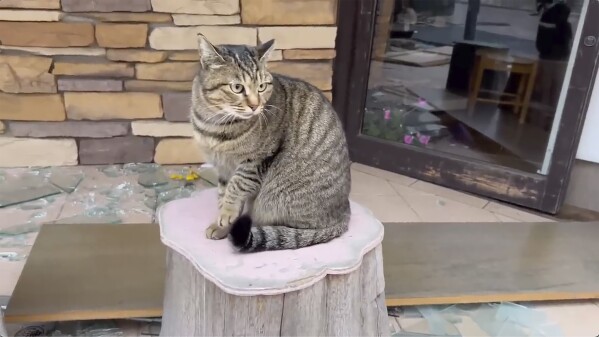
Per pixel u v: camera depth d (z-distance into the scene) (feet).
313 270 4.34
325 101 5.32
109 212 7.86
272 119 4.88
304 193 4.98
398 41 10.12
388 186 9.53
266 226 4.89
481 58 10.40
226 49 4.83
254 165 4.94
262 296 4.16
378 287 5.13
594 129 8.86
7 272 6.44
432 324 6.21
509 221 8.52
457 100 10.69
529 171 8.96
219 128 4.84
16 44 8.41
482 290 6.53
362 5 9.38
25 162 9.11
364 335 5.03
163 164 9.53
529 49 9.52
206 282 4.34
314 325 4.43
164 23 8.66
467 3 10.12
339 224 5.10
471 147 10.03
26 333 5.63
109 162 9.40
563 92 8.32
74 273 6.18
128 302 5.77
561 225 8.26
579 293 6.64
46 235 6.91
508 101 10.00
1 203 7.88
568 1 8.35
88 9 8.33
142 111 9.13
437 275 6.75
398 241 7.47
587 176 9.14
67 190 8.43
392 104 10.55
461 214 8.68
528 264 7.15
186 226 4.98
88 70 8.72
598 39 7.66
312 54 9.22
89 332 5.73
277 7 8.81
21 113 8.80
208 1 8.57
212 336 4.42
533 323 6.31
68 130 9.04
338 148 5.15
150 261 6.50
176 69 8.95
